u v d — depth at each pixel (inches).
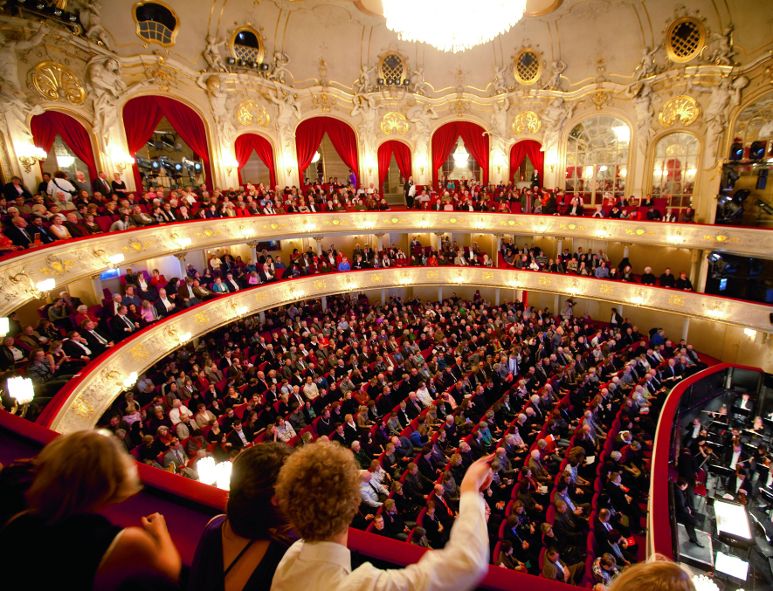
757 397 668.1
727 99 795.4
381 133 1040.8
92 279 615.2
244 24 858.1
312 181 1107.9
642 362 705.6
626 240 864.3
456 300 1059.9
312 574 56.9
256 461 72.8
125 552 64.9
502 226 996.6
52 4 614.2
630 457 490.0
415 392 636.1
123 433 455.5
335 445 67.8
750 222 801.6
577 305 1056.2
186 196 764.6
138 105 758.5
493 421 563.8
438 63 1028.5
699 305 775.7
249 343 784.3
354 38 976.3
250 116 898.1
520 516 402.0
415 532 354.9
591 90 949.2
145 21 751.1
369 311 978.1
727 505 433.1
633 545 399.5
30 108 608.4
